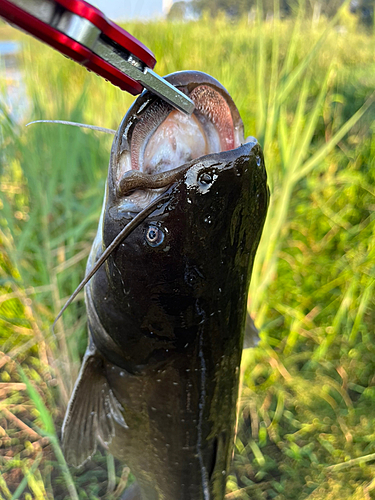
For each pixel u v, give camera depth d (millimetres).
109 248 192
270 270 439
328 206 595
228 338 226
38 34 122
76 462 273
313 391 499
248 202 190
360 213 614
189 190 182
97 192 496
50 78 782
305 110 700
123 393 252
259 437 469
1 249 467
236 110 203
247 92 575
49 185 452
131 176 183
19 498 418
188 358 223
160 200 186
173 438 252
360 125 707
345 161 657
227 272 202
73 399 249
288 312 522
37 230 511
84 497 421
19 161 496
